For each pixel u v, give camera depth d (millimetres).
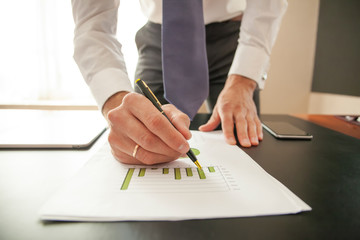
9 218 210
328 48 1538
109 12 501
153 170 318
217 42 830
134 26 1671
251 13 653
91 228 198
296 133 523
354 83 1284
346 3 1348
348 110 1367
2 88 1692
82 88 1785
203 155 383
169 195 250
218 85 872
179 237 188
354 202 247
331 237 191
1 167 328
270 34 674
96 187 264
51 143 417
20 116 825
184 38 556
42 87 1747
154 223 206
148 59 805
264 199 245
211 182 284
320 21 1629
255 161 368
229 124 508
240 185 276
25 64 1698
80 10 504
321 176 314
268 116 806
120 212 217
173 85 561
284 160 375
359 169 340
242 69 626
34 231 193
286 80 1762
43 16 1649
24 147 412
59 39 1696
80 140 438
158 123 299
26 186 272
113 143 332
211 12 772
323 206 238
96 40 478
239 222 209
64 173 312
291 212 223
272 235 192
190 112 592
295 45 1715
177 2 537
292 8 1663
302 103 1795
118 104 410
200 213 217
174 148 306
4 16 1627
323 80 1601
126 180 285
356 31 1263
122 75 460
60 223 204
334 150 430
